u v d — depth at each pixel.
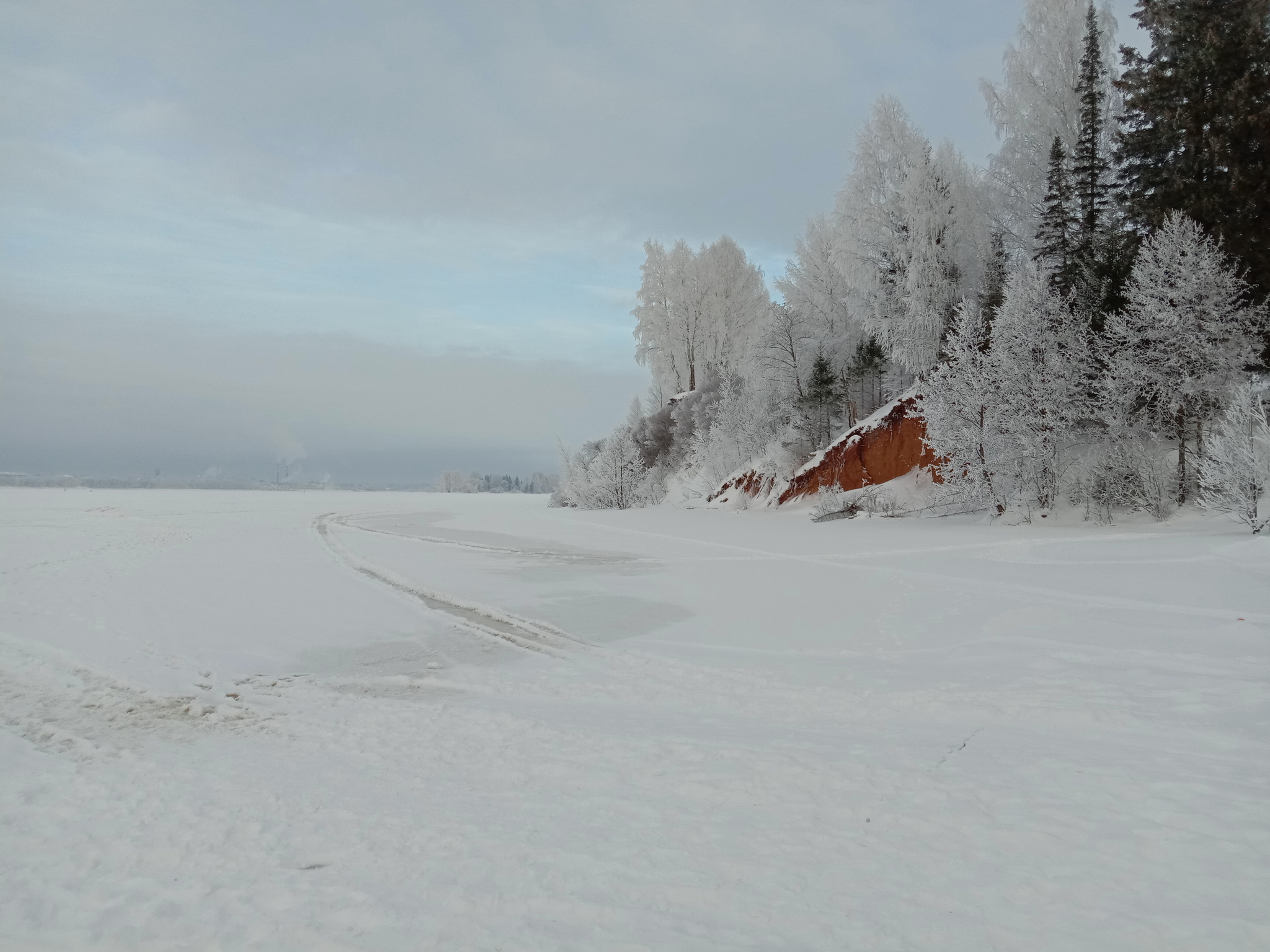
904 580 13.75
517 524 34.31
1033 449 22.22
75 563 19.41
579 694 7.78
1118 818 4.13
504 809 4.70
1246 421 15.50
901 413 31.30
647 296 61.44
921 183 29.58
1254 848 3.73
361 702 7.71
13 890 3.80
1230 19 21.91
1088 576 12.35
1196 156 22.03
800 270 39.50
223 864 4.03
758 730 6.19
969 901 3.39
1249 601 9.52
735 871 3.74
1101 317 24.12
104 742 6.45
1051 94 30.77
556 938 3.19
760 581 14.89
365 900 3.58
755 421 41.69
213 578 16.91
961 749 5.40
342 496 93.00
